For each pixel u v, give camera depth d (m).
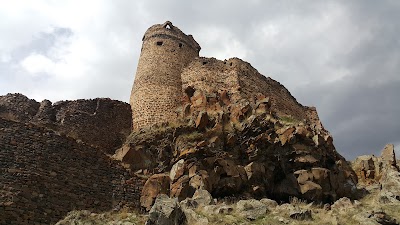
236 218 20.45
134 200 25.56
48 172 23.61
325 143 31.55
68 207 23.20
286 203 26.72
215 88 37.50
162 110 35.97
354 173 33.41
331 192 28.80
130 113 36.72
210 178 26.77
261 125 30.84
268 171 29.03
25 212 21.50
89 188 24.59
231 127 31.12
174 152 29.27
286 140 30.02
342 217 22.16
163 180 26.44
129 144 29.64
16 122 24.31
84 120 32.72
